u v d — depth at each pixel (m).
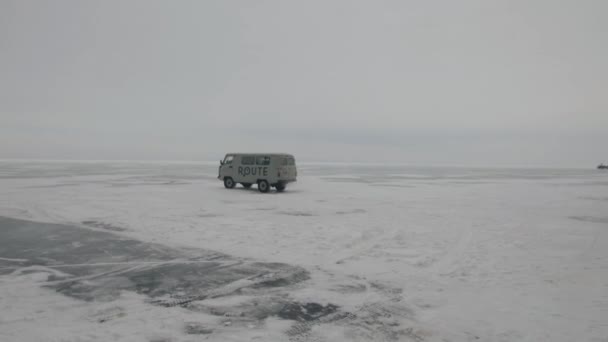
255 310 5.48
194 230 11.61
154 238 10.44
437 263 8.20
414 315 5.34
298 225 12.73
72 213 14.73
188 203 18.28
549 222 13.79
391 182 39.09
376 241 10.42
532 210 17.14
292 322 5.07
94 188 26.30
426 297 6.09
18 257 8.41
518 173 74.44
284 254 8.87
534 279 7.07
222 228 11.98
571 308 5.61
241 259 8.38
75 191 23.88
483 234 11.49
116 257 8.45
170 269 7.56
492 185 35.28
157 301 5.82
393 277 7.17
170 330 4.75
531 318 5.23
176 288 6.45
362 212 16.09
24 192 22.86
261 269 7.62
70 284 6.62
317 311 5.47
